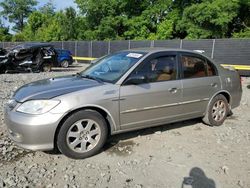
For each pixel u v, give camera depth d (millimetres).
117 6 36812
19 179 3848
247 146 5090
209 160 4516
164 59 5281
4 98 8664
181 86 5363
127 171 4125
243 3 28109
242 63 16469
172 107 5301
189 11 27609
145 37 34094
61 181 3834
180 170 4184
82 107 4359
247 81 14406
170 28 31594
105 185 3762
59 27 46844
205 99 5828
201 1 30578
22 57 16328
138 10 36906
